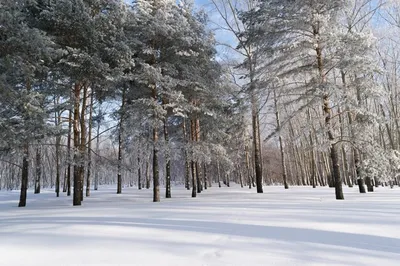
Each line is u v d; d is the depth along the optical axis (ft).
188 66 58.80
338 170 43.62
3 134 36.55
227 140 77.00
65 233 18.39
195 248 14.21
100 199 61.46
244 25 62.08
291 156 146.30
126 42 49.78
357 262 11.91
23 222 24.25
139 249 14.19
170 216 25.44
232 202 39.99
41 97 38.68
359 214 25.18
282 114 90.02
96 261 12.41
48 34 43.32
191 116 63.67
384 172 41.52
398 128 86.17
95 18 44.73
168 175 61.31
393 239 15.79
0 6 33.14
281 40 46.42
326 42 42.22
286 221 21.76
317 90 41.98
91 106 66.90
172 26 54.19
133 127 53.72
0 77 34.45
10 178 156.15
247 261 12.10
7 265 12.16
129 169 56.54
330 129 43.68
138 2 52.65
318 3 42.96
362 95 43.21
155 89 54.24
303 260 12.17
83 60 42.75
